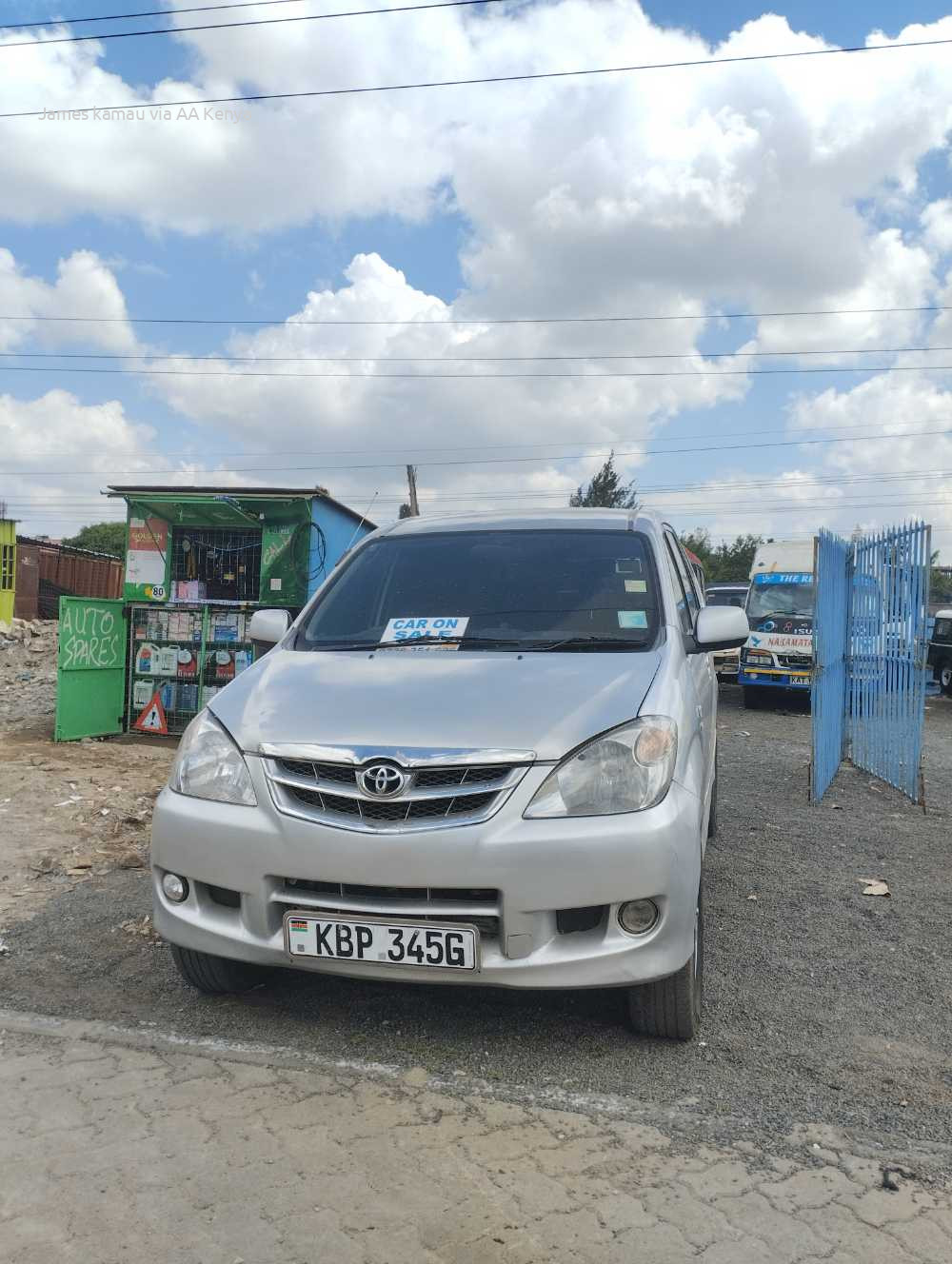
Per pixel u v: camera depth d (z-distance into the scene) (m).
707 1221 2.38
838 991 3.87
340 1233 2.33
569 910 3.02
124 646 10.67
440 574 4.37
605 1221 2.38
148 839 6.16
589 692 3.34
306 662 3.86
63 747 9.76
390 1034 3.39
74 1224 2.36
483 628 3.99
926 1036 3.48
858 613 9.34
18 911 4.70
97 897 4.93
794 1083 3.09
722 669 17.78
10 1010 3.56
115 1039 3.31
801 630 14.46
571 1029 3.44
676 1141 2.73
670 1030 3.31
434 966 2.97
